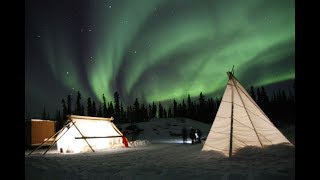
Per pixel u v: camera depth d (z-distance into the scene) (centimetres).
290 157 723
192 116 6094
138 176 555
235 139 873
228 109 927
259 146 888
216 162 731
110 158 985
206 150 914
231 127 888
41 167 709
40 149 1634
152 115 7169
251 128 908
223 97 947
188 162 768
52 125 1830
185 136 2045
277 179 493
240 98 944
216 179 521
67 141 1345
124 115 6266
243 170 584
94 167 722
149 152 1194
